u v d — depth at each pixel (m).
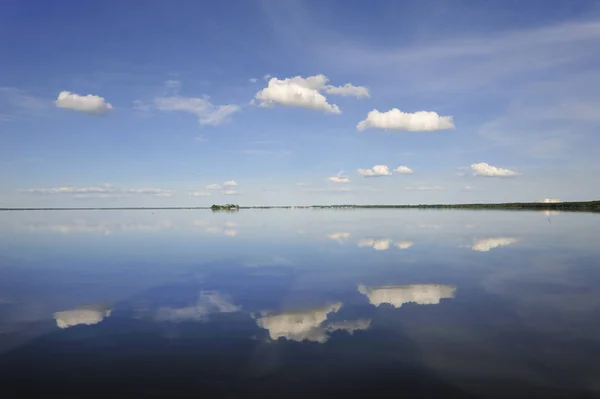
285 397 8.44
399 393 8.59
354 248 33.25
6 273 22.92
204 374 9.53
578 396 8.46
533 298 16.25
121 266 25.17
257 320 13.72
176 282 20.16
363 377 9.34
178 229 59.94
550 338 11.73
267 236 46.22
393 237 42.62
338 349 11.04
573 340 11.56
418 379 9.24
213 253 31.14
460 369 9.75
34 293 17.92
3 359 10.43
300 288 18.58
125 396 8.52
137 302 16.23
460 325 12.99
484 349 10.96
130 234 50.75
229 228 61.50
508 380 9.18
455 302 15.80
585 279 19.83
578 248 31.45
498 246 33.25
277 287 18.83
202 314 14.45
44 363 10.16
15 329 12.84
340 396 8.47
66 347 11.24
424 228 55.91
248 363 10.12
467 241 37.56
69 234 51.09
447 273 21.75
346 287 18.69
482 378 9.28
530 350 10.88
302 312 14.64
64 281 20.56
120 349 11.09
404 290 17.91
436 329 12.61
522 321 13.32
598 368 9.74
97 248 35.09
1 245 37.84
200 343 11.54
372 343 11.47
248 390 8.75
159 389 8.81
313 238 42.97
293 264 25.39
